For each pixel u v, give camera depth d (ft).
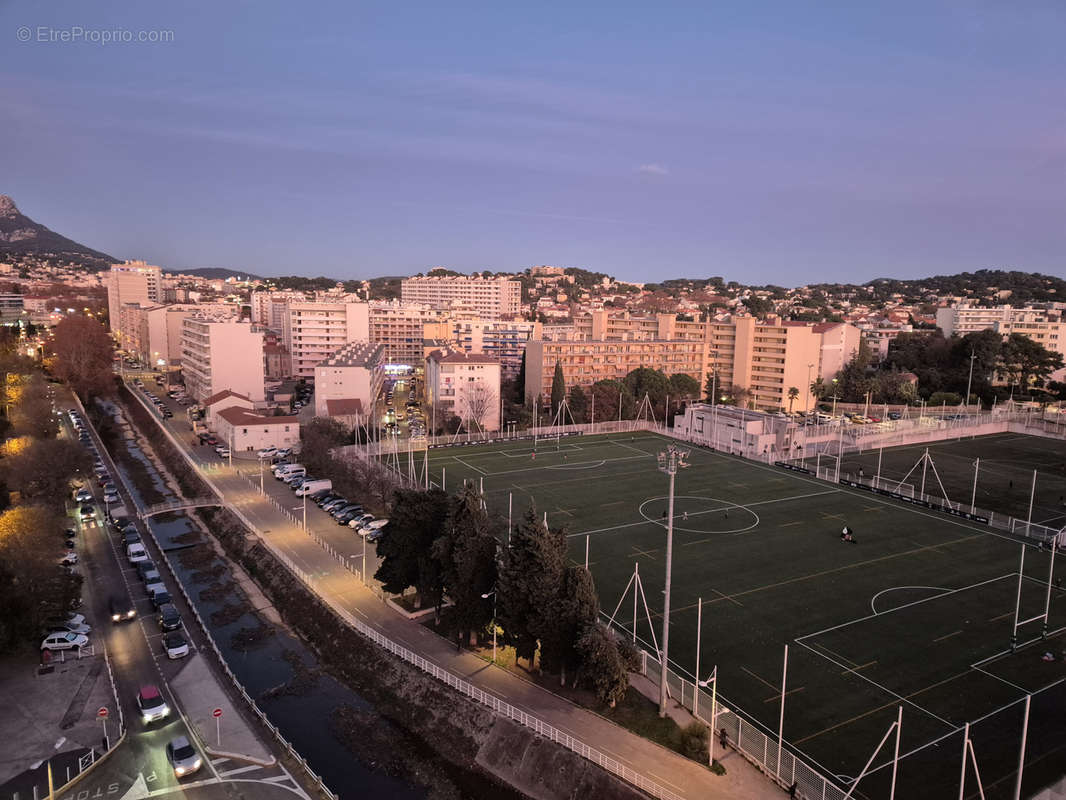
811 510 324.19
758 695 169.99
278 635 218.38
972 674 180.75
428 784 154.92
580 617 164.55
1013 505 335.67
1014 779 139.74
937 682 176.86
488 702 167.02
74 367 569.23
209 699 179.83
